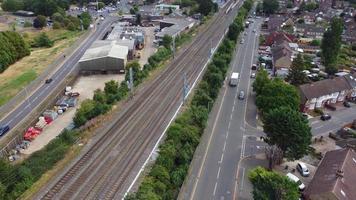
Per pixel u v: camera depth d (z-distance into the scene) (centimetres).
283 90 7856
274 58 11744
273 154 6438
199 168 6425
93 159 5972
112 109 7900
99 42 13688
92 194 5144
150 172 5522
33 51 14662
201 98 8325
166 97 8556
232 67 11775
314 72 11394
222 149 7044
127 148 6319
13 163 6581
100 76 11331
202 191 5822
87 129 7019
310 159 6794
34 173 5525
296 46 13362
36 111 8700
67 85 10444
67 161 5931
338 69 11675
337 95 9181
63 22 18800
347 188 4975
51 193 5153
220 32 15312
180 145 6350
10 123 8150
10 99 9500
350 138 7206
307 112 8762
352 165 5531
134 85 9250
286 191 4834
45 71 11650
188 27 16638
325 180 5197
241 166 6531
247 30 16888
